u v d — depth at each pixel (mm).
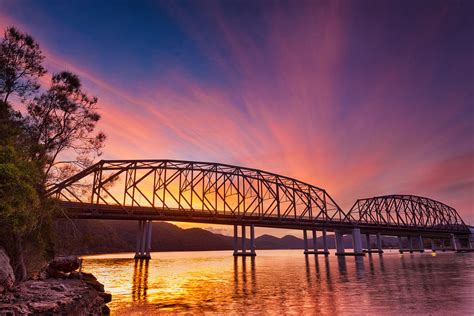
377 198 184375
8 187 17766
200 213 125812
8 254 23000
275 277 53812
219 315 22844
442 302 27891
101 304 23438
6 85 24562
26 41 25109
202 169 130500
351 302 28203
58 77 27594
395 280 46469
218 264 99875
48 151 25812
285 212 148875
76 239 29625
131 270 71375
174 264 100750
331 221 160500
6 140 20734
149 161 120312
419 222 199875
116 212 107812
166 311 24250
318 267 79438
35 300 17359
